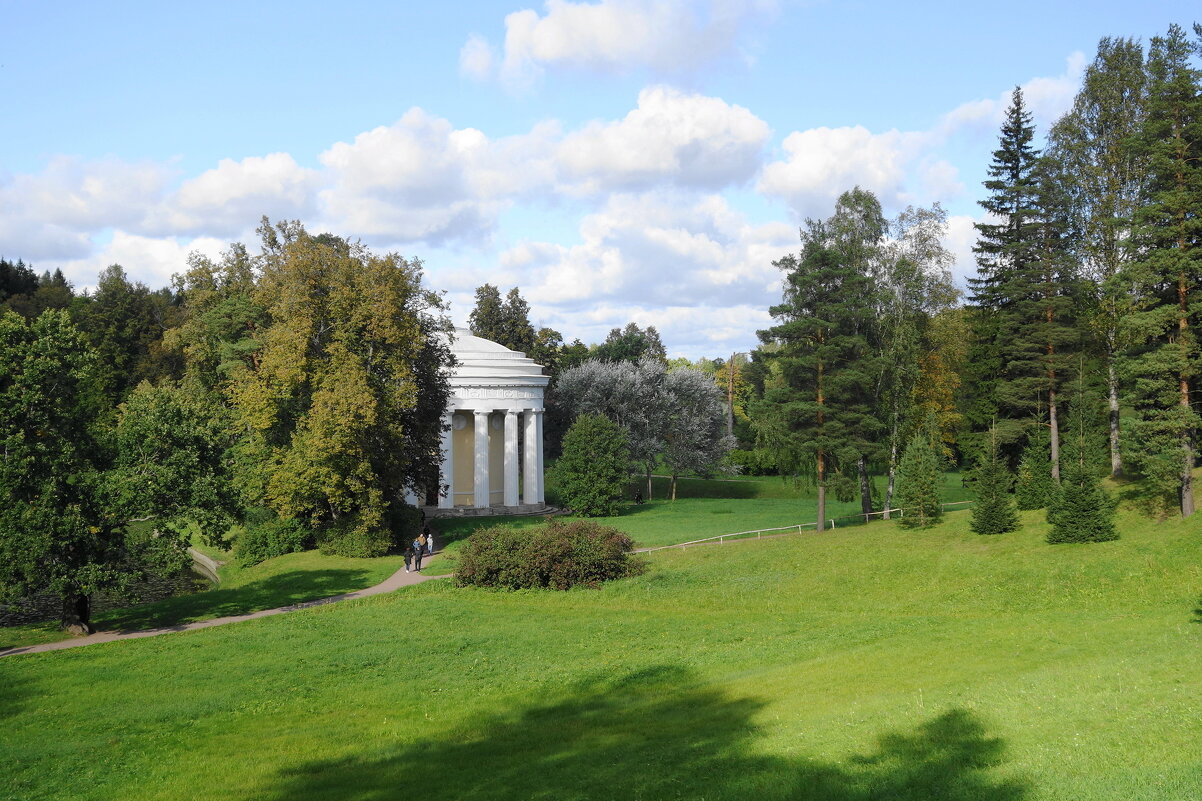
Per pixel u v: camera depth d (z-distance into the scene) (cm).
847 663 2600
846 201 5669
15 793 1811
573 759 1884
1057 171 5500
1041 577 3544
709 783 1566
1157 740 1478
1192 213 3988
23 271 13750
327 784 1819
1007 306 5803
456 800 1661
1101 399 5494
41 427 3438
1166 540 3597
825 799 1392
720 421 9619
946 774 1444
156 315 11575
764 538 5422
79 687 2695
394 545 5706
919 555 4134
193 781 1866
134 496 3509
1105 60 5238
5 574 3212
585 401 9119
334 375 5209
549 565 4341
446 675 2834
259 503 5688
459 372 7562
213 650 3162
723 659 2862
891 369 5531
